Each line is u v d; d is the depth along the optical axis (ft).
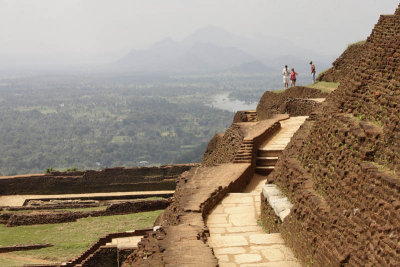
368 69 49.70
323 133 50.90
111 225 126.21
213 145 157.17
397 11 51.26
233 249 46.93
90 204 150.10
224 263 43.65
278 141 98.07
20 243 113.80
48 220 130.41
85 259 92.07
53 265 90.89
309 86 153.69
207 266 38.55
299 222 44.37
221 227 57.47
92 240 113.50
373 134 39.29
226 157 103.24
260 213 61.82
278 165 64.23
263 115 171.01
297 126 112.98
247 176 83.20
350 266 33.04
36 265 90.74
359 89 49.19
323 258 36.99
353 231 34.47
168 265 38.88
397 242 29.25
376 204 32.86
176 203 68.39
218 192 67.82
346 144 42.91
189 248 42.70
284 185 56.49
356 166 39.17
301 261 42.52
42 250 106.63
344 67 152.97
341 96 52.75
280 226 50.57
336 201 39.63
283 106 142.51
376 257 30.42
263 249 46.68
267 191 57.62
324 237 38.78
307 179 50.08
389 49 46.70
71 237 117.19
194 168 85.97
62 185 179.01
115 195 169.37
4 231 124.57
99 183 181.78
